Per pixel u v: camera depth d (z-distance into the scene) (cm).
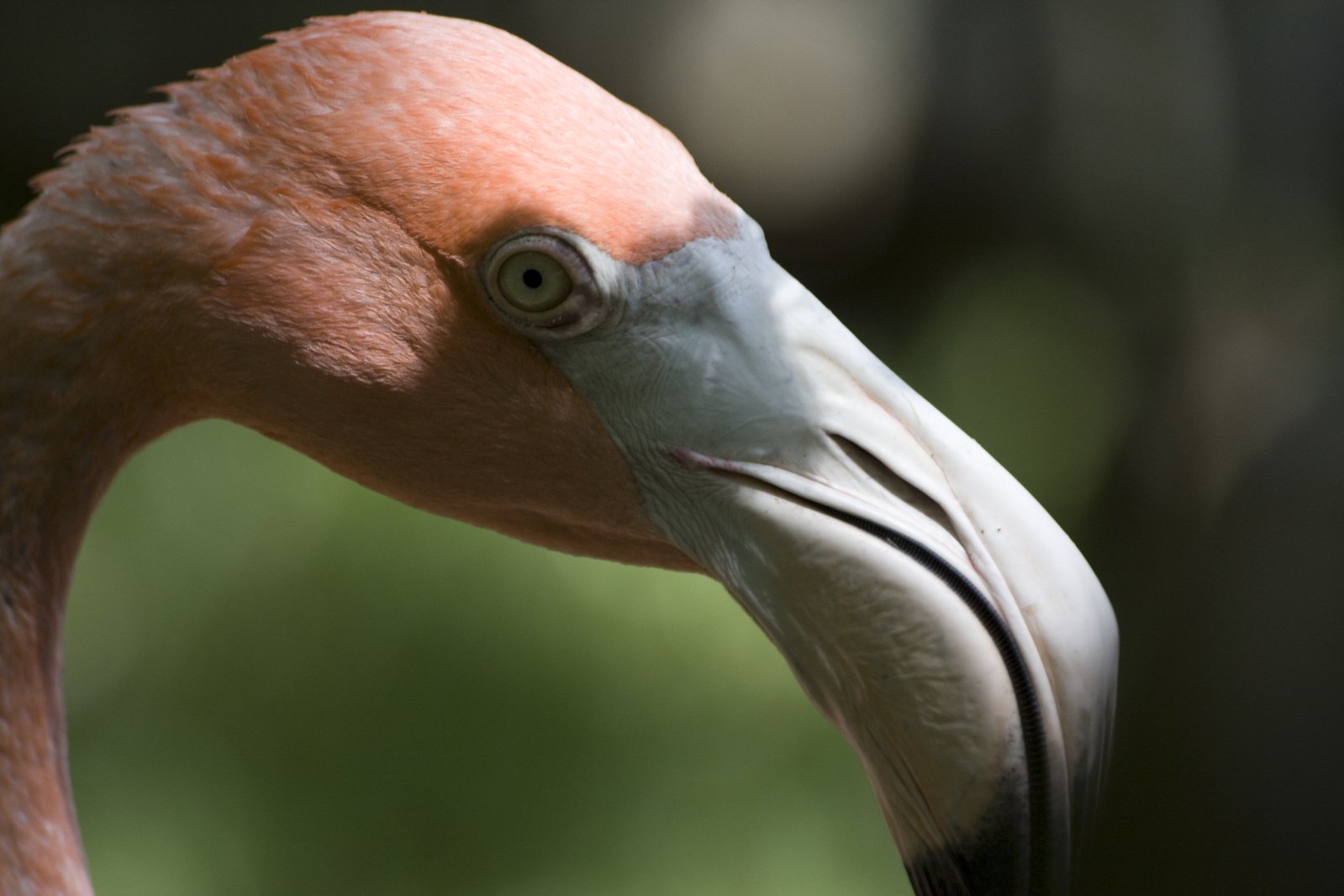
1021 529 325
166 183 319
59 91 1232
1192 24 1224
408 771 838
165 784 809
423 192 316
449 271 320
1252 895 751
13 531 329
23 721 332
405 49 323
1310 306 1036
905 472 328
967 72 1395
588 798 834
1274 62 1127
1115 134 1309
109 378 326
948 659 319
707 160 1418
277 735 845
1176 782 784
